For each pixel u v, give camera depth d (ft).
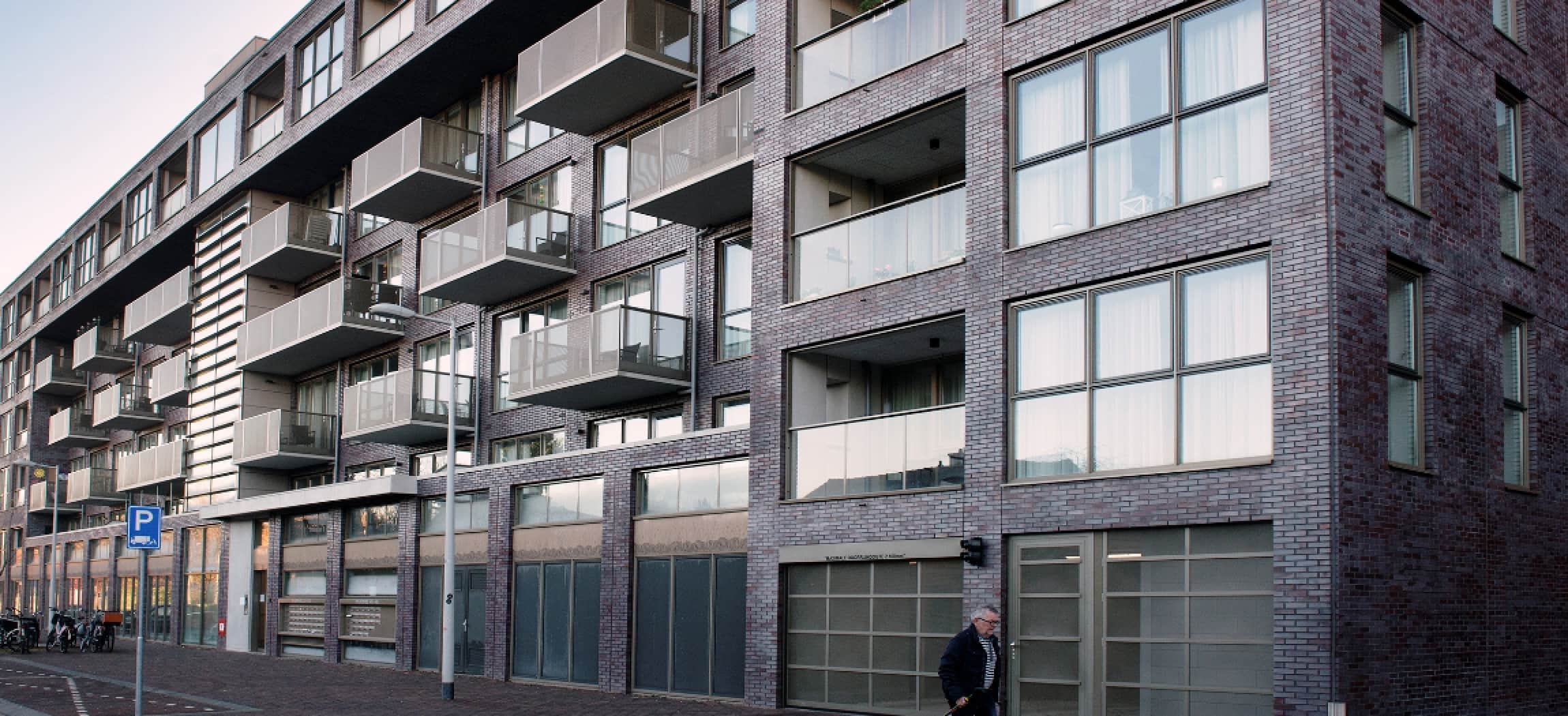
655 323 77.56
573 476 80.94
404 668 95.35
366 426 101.50
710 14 80.69
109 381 183.11
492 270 88.07
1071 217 53.67
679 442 72.59
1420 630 47.37
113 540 160.86
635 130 86.33
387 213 107.45
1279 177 46.91
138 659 55.21
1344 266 45.60
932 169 67.62
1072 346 53.16
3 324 224.33
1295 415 45.47
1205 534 47.88
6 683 85.61
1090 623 50.88
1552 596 56.13
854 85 63.77
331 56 114.83
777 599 64.03
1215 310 48.57
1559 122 61.11
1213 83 49.60
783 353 65.10
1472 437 51.65
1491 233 54.65
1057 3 54.70
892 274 61.31
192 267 139.95
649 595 74.28
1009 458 54.70
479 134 101.76
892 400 68.44
